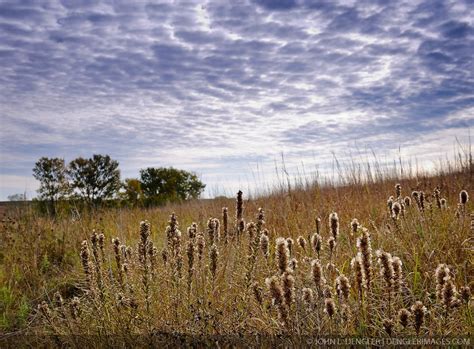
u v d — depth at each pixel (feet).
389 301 10.21
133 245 23.94
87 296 17.31
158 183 90.58
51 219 37.78
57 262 25.31
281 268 9.60
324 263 15.47
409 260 15.71
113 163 64.64
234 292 14.78
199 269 14.35
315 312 10.85
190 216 34.04
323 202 27.76
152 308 13.87
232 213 30.30
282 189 35.50
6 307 18.34
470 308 11.24
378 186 32.96
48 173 50.49
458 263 15.35
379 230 19.75
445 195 25.79
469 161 32.24
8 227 30.99
